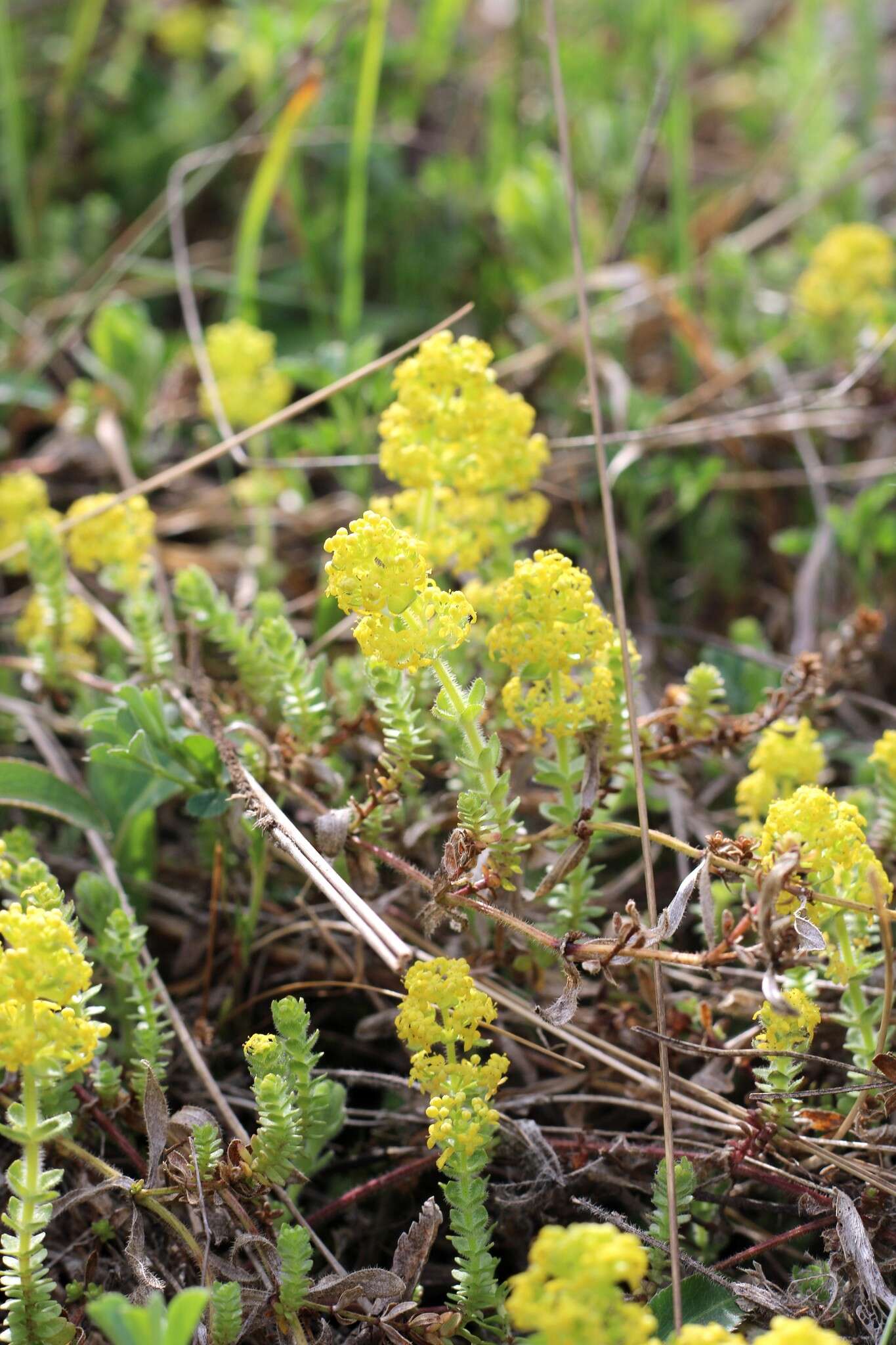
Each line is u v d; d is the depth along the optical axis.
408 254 0.86
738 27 1.18
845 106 1.05
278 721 0.59
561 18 1.00
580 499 0.67
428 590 0.52
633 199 0.81
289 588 0.67
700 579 0.68
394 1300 0.52
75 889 0.58
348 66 0.87
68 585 0.63
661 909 0.59
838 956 0.53
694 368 0.76
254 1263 0.53
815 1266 0.52
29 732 0.61
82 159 0.96
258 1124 0.56
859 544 0.65
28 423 0.75
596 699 0.54
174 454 0.75
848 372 0.72
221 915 0.58
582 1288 0.48
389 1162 0.55
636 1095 0.55
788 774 0.56
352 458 0.64
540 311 0.75
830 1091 0.52
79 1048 0.50
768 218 0.88
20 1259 0.51
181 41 0.99
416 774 0.55
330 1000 0.58
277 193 0.81
